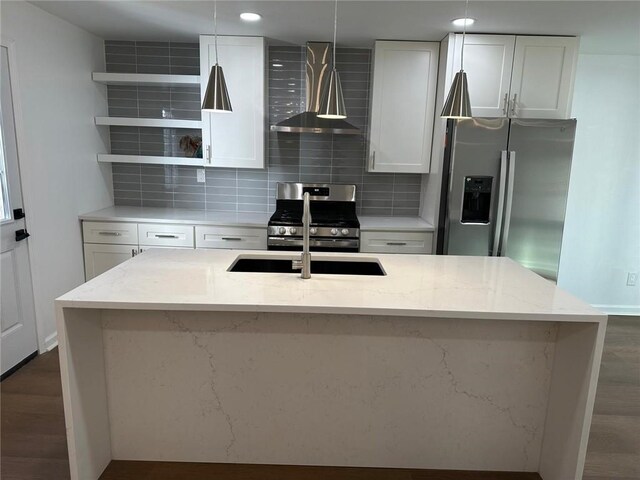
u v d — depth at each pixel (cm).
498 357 208
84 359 192
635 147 405
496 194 347
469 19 302
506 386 211
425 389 211
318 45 369
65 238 348
